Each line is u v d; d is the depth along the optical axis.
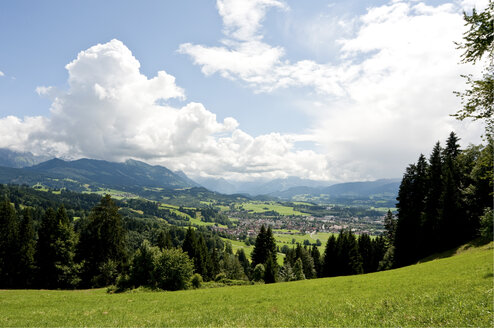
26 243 53.91
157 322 18.34
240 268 93.81
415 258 57.38
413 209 59.25
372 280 32.38
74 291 46.06
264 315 18.44
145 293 36.81
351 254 71.69
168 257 43.91
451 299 14.73
